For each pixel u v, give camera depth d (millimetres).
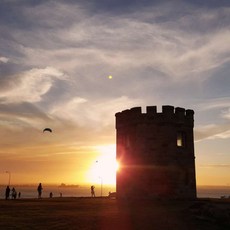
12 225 19766
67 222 20922
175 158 38500
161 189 37406
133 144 39375
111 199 43344
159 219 22750
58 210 27859
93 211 26938
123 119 41219
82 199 43719
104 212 26141
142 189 37812
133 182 38594
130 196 38531
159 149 38219
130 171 39125
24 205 32781
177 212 26031
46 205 32812
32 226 19484
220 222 22156
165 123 38625
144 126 38844
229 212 23219
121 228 19641
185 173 39219
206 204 26031
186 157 39719
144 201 36312
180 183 38375
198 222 22281
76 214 24688
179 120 39562
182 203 34031
